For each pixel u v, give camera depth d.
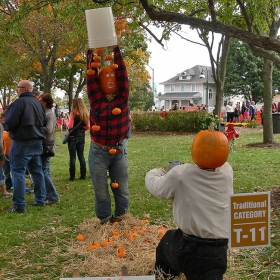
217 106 17.44
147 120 22.83
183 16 5.96
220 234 2.79
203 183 2.80
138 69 30.05
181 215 2.83
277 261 4.09
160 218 5.63
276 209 5.85
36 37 17.64
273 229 5.01
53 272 3.98
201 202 2.79
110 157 4.92
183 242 2.89
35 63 22.78
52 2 7.77
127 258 4.07
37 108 6.10
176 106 29.52
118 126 4.76
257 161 10.52
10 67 19.23
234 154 11.91
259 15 7.67
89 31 4.10
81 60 26.81
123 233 4.76
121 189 5.10
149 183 3.05
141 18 9.80
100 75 4.69
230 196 2.82
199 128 21.19
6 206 6.54
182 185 2.81
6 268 4.08
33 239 4.93
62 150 14.76
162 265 3.36
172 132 22.20
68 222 5.57
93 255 4.20
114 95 4.74
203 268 2.81
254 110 30.44
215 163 2.80
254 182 7.93
